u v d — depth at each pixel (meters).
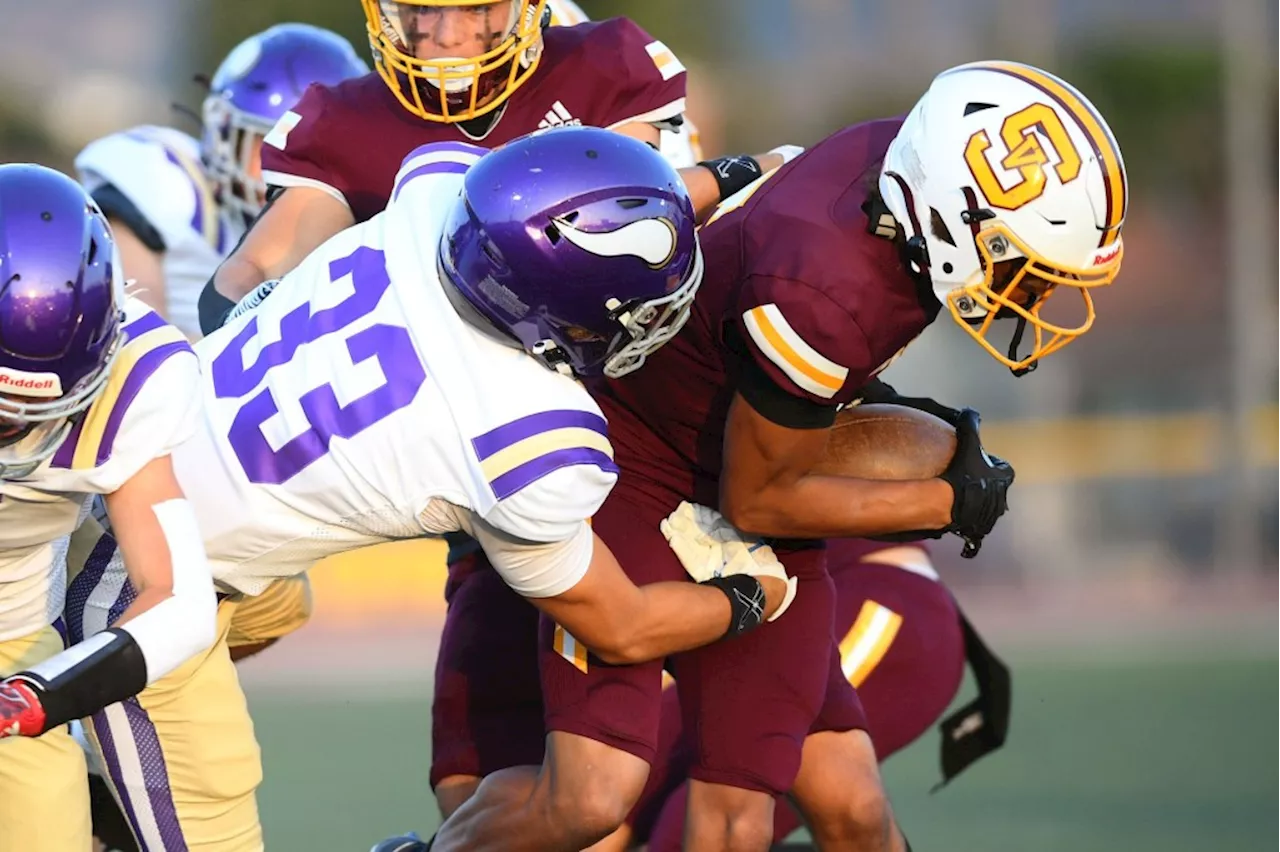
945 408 13.52
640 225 10.98
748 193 12.70
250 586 11.95
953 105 11.83
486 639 14.07
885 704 15.36
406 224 11.89
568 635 12.66
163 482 10.50
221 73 18.30
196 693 12.05
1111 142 11.77
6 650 11.61
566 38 14.33
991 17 76.50
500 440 11.10
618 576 11.88
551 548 11.39
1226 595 47.06
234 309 12.96
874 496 12.67
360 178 14.04
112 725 11.97
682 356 12.74
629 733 12.52
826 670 13.27
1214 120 73.88
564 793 12.51
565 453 11.12
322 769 25.36
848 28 77.62
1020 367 12.27
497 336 11.34
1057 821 21.09
